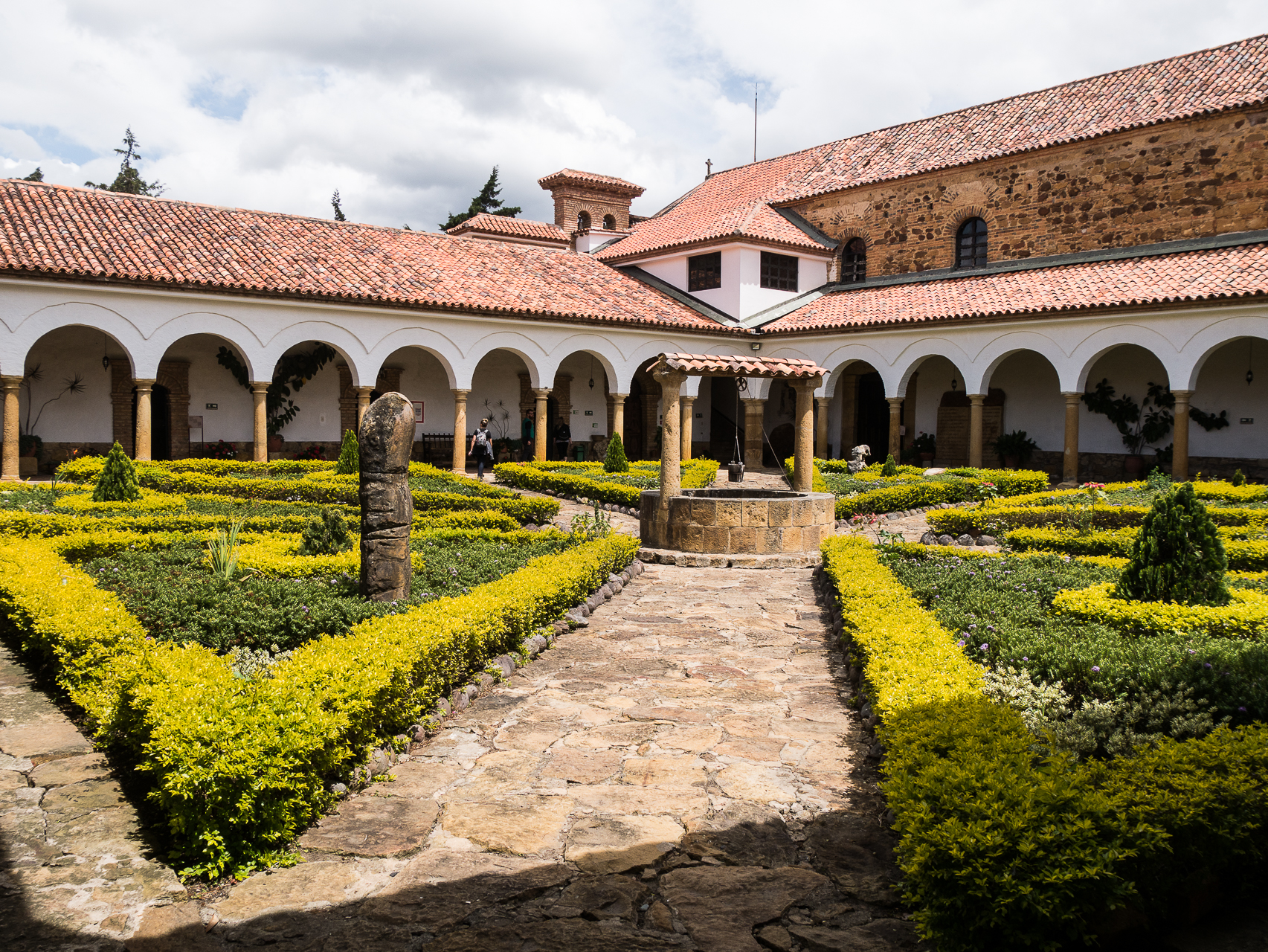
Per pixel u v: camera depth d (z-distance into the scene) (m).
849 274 29.14
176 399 23.14
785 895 3.68
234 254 21.36
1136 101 23.44
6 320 17.78
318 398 25.36
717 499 12.15
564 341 24.77
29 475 20.88
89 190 22.06
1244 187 20.94
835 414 28.84
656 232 31.52
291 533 11.57
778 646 7.66
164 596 6.88
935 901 3.24
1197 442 22.20
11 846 4.05
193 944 3.33
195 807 3.85
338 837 4.16
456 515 12.73
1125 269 21.89
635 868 3.88
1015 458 25.25
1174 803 3.42
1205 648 5.53
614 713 5.89
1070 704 5.22
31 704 6.00
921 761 3.87
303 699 4.43
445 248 26.28
